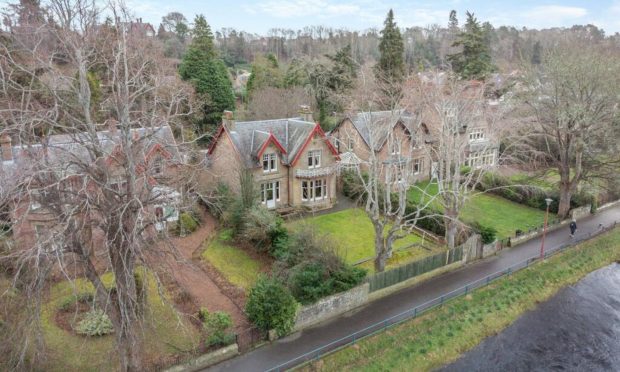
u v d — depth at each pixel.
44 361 19.98
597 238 41.59
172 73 52.78
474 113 35.41
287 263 29.27
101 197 18.14
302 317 26.14
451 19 122.12
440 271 33.62
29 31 18.25
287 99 65.12
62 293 27.89
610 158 44.03
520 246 39.28
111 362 22.19
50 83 21.39
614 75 39.38
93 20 18.48
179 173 29.33
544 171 46.94
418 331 26.86
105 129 29.81
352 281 28.33
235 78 100.62
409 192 51.25
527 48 119.44
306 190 45.91
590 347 27.61
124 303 18.16
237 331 24.91
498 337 27.92
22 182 16.30
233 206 37.16
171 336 24.64
